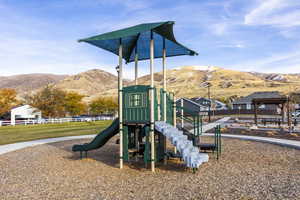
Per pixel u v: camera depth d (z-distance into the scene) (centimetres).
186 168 853
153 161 828
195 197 564
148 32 923
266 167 848
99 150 1280
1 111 5075
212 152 1143
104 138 995
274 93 5800
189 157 742
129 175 773
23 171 837
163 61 1016
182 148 755
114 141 1647
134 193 598
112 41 982
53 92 5503
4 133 2322
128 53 1165
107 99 6894
